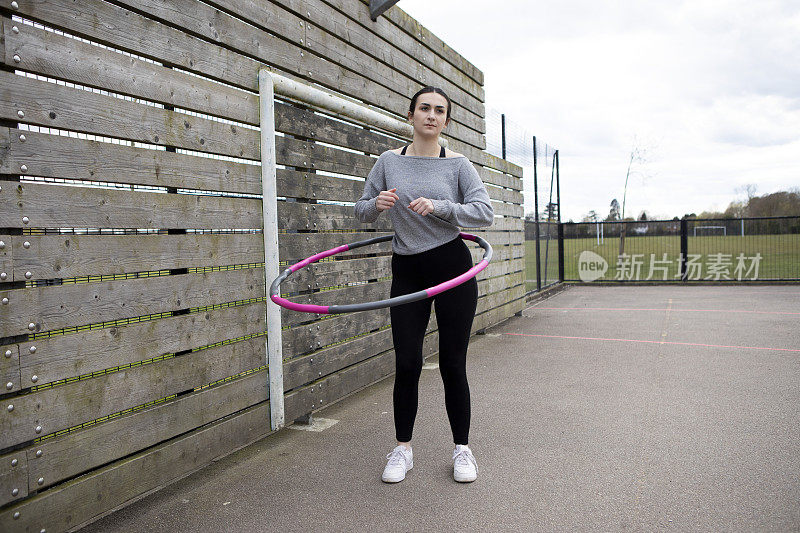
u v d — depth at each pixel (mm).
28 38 1864
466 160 2516
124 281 2232
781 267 12414
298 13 3369
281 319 3195
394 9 4602
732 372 4324
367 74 4207
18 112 1830
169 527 2129
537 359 5000
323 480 2543
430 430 3195
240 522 2160
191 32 2586
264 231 3051
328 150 3695
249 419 2967
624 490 2334
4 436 1800
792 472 2457
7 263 1808
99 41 2135
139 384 2311
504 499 2289
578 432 3072
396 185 2424
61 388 1989
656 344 5562
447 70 5629
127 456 2303
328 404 3633
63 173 1990
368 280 4195
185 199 2533
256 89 3021
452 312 2416
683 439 2910
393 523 2117
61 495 1979
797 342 5445
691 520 2059
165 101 2426
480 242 2662
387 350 4465
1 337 1795
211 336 2695
